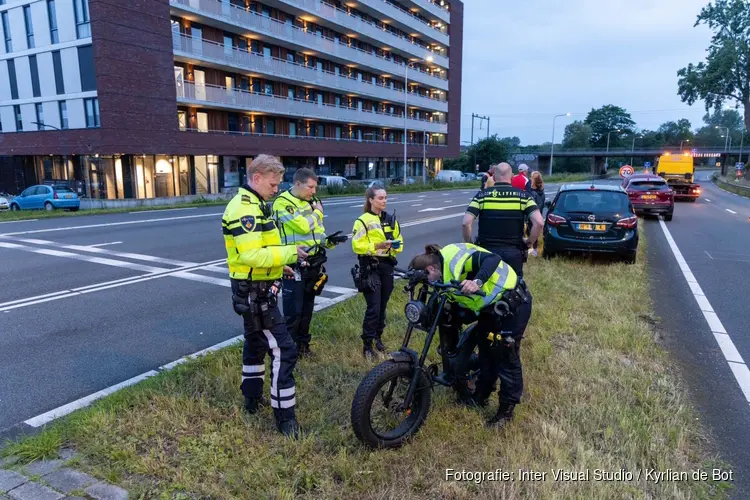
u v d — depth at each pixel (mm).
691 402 4070
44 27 28922
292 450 3227
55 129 29422
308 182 4445
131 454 3129
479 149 76812
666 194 17516
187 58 30859
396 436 3340
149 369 4656
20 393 4160
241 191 3320
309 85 42000
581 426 3574
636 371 4496
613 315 6070
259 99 36125
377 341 4969
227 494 2789
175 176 31281
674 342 5445
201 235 13250
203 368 4387
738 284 8133
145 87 28391
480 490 2906
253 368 3625
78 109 28469
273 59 37281
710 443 3504
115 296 7133
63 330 5707
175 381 4141
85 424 3432
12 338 5441
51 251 10719
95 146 27703
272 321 3398
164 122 29531
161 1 28719
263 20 35844
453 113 66938
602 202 9633
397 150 55500
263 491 2832
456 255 3420
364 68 49312
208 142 32688
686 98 60250
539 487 2891
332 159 47594
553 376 4289
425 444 3316
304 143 41656
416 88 60156
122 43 27109
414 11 58156
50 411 3848
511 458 3145
